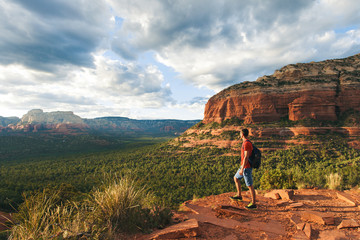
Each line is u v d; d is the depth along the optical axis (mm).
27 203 3088
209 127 112188
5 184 46719
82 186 31359
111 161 101625
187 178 54750
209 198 6293
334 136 73000
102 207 3689
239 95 108250
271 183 8633
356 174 7742
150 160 94312
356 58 103312
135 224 3654
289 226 3869
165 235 3283
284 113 96438
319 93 89500
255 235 3469
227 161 74438
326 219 3963
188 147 103875
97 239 2955
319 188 7430
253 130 86625
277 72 115938
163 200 4625
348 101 85875
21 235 2738
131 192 4047
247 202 5441
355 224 3736
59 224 2975
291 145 74000
